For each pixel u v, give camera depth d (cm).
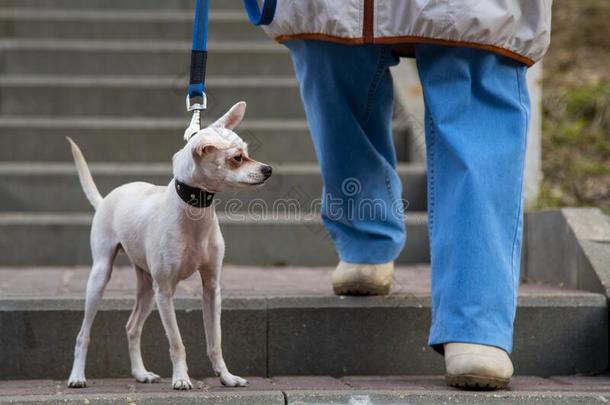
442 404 548
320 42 633
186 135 584
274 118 1250
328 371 677
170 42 1425
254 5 636
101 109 1253
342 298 684
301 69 656
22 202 1068
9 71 1326
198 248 567
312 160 1159
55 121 1180
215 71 1343
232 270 954
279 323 673
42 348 660
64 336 662
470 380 559
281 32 629
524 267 878
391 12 589
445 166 587
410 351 680
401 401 548
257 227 997
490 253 564
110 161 1163
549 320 682
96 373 662
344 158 672
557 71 1368
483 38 572
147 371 661
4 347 657
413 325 680
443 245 576
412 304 682
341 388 595
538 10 586
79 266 991
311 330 675
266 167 542
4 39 1407
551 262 819
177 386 571
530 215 869
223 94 1244
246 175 540
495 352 560
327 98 652
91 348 661
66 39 1413
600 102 1252
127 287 783
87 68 1335
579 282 754
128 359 665
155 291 575
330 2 600
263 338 672
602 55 1406
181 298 671
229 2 1495
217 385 614
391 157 699
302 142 1159
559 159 1138
